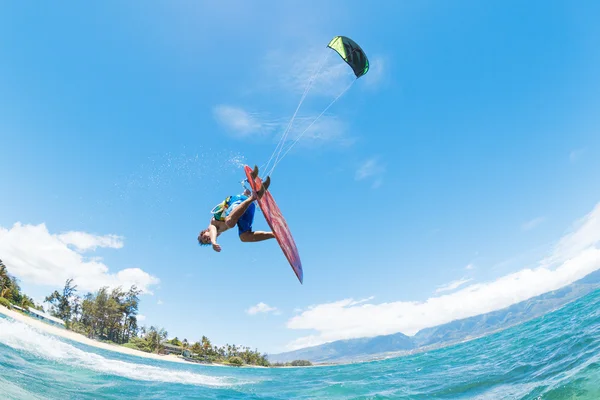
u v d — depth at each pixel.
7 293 53.66
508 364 11.21
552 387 6.34
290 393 11.81
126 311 78.06
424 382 11.34
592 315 16.45
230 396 10.02
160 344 82.81
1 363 8.14
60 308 68.12
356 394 10.33
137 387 9.20
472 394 8.05
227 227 5.43
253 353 113.56
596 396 5.12
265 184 5.11
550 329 17.64
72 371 9.70
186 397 8.76
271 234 5.66
